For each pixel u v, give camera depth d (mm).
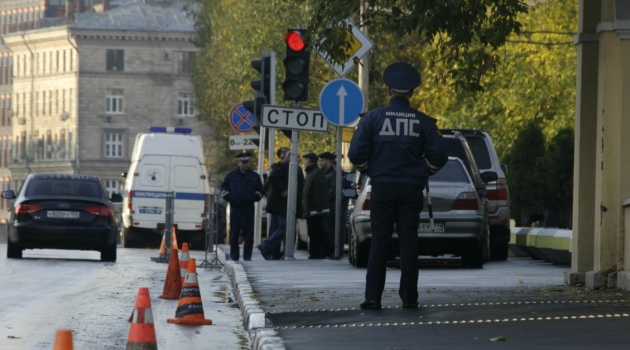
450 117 92812
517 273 44000
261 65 58750
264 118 55031
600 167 33656
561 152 75188
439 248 46875
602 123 33531
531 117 88875
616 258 33656
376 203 28531
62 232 61531
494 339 22578
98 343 26234
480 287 35531
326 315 27625
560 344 21781
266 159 117812
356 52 51344
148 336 20062
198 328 29125
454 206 46656
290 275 42719
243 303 31828
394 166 28328
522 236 57500
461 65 40031
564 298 30656
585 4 35344
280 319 27125
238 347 25656
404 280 28750
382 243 28562
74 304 35094
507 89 89812
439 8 38062
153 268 55469
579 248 35469
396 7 38281
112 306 34594
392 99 28766
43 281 44375
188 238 95750
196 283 30344
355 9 38219
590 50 35500
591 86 35531
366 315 27391
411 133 28375
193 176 94938
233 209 56031
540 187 75688
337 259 55812
